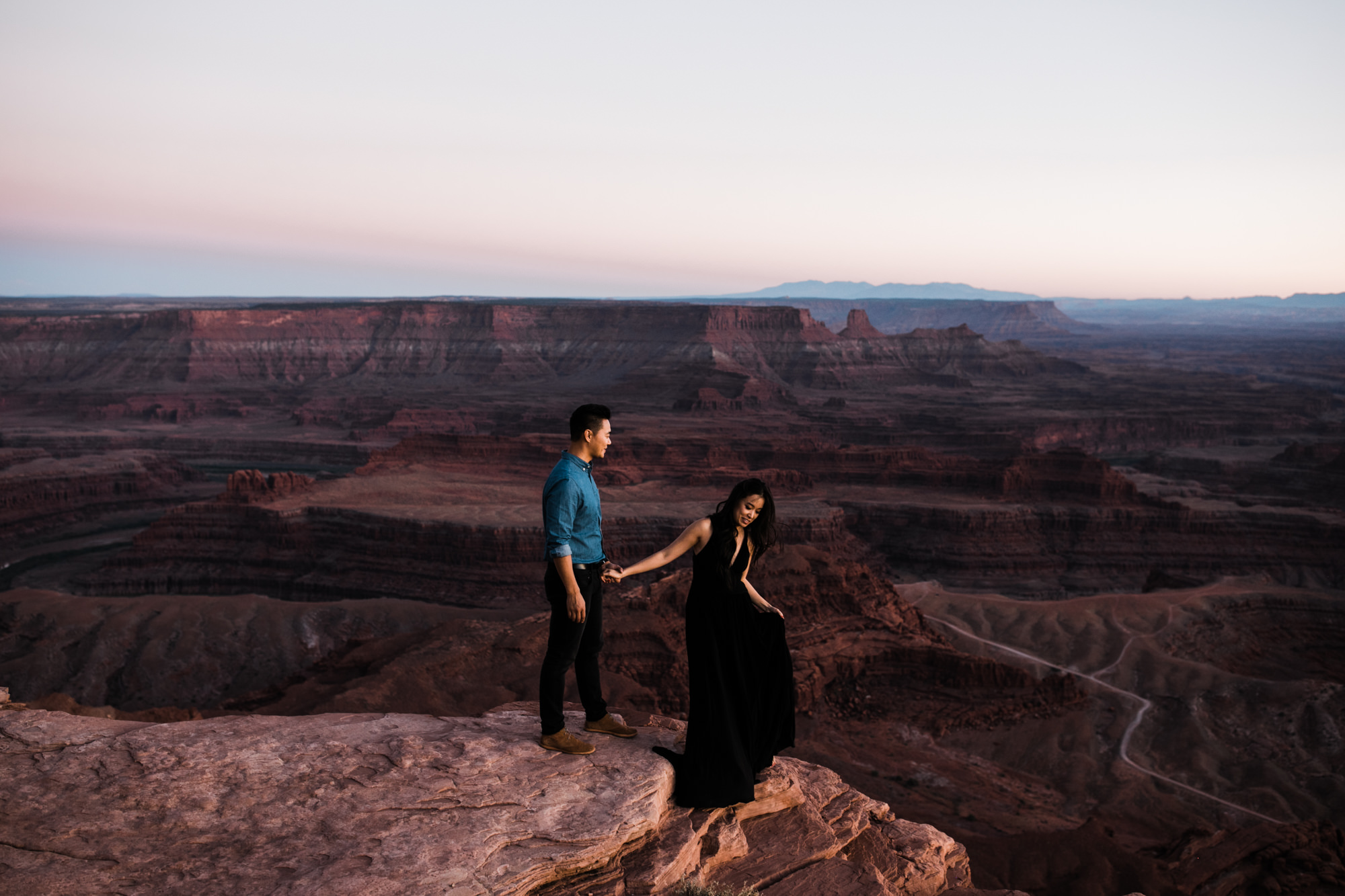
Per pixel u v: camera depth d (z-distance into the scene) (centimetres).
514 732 783
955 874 925
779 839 765
